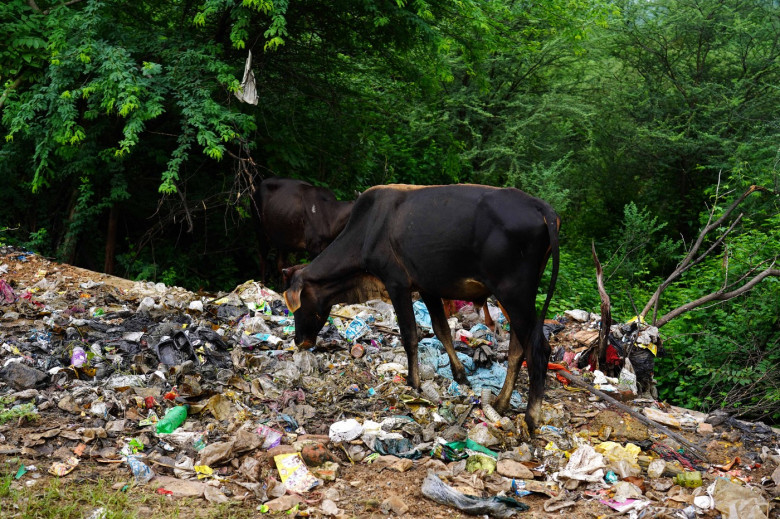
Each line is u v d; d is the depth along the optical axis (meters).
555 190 17.09
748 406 7.30
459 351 6.71
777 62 17.98
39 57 10.41
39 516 3.89
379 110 13.98
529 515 4.28
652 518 4.25
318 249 10.11
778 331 8.42
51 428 4.88
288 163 12.51
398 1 10.28
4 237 11.36
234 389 5.71
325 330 7.00
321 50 12.36
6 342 6.17
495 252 5.01
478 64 13.55
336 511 4.18
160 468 4.59
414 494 4.44
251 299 8.27
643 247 14.81
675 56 19.03
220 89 10.94
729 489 4.44
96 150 11.02
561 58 19.41
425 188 5.52
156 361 6.08
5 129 11.38
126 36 10.70
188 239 12.98
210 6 9.80
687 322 9.48
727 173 16.78
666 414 5.94
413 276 5.52
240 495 4.35
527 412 5.16
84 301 7.61
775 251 9.38
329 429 5.14
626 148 19.03
